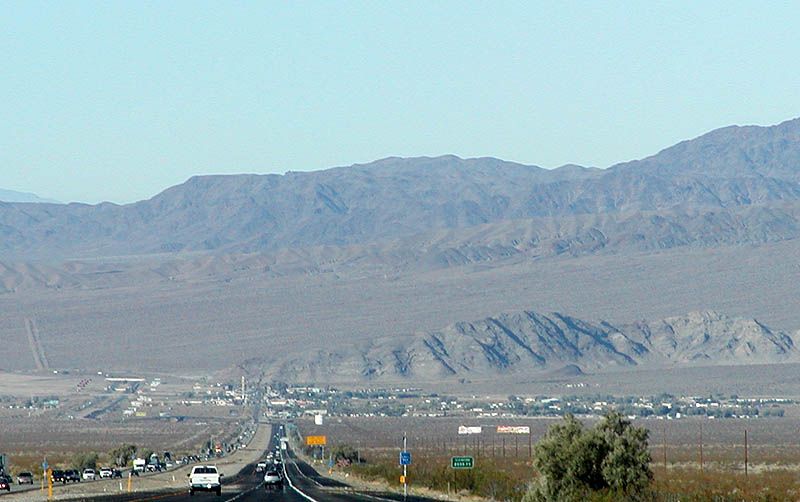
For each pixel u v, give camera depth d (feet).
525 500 549.13
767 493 645.92
